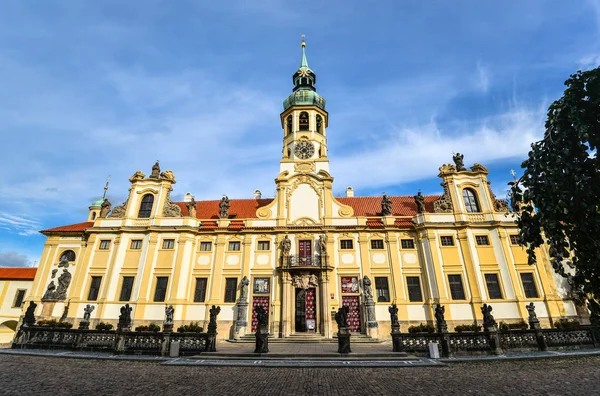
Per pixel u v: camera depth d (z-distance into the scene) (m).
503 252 35.47
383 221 38.62
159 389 13.32
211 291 36.25
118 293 36.50
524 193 6.12
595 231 5.09
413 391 12.91
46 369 17.66
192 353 22.12
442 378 15.41
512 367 17.92
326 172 41.28
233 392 12.85
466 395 12.20
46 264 39.78
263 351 22.16
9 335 30.17
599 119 5.24
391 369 17.91
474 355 21.58
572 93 5.44
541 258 35.00
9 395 12.24
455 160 41.47
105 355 22.03
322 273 35.50
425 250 36.66
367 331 32.72
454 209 38.47
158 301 35.84
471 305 33.75
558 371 16.33
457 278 35.25
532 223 6.21
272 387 13.71
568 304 33.16
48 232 41.06
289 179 41.44
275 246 37.94
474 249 36.16
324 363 19.30
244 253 37.75
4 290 48.03
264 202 46.22
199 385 14.07
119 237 38.91
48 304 36.41
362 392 12.80
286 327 33.56
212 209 45.28
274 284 36.09
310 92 50.06
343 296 35.50
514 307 33.22
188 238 38.38
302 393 12.68
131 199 40.97
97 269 37.91
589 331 23.19
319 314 34.53
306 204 40.16
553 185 5.45
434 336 22.30
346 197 46.91
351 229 38.00
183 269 37.00
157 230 38.53
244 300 34.94
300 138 46.56
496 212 37.69
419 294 35.41
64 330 24.48
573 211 5.40
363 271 36.12
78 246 40.59
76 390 13.07
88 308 26.08
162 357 21.47
